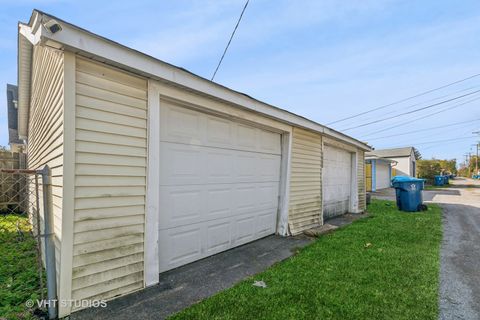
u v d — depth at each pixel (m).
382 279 3.09
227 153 4.19
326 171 7.21
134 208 2.76
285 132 5.38
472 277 3.21
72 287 2.31
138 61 2.64
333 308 2.44
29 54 5.30
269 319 2.25
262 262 3.74
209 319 2.23
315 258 3.85
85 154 2.40
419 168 26.48
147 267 2.86
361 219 7.39
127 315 2.29
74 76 2.32
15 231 5.14
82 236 2.38
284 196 5.36
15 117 11.54
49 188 2.36
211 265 3.57
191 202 3.61
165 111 3.25
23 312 2.28
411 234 5.36
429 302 2.57
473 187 22.22
